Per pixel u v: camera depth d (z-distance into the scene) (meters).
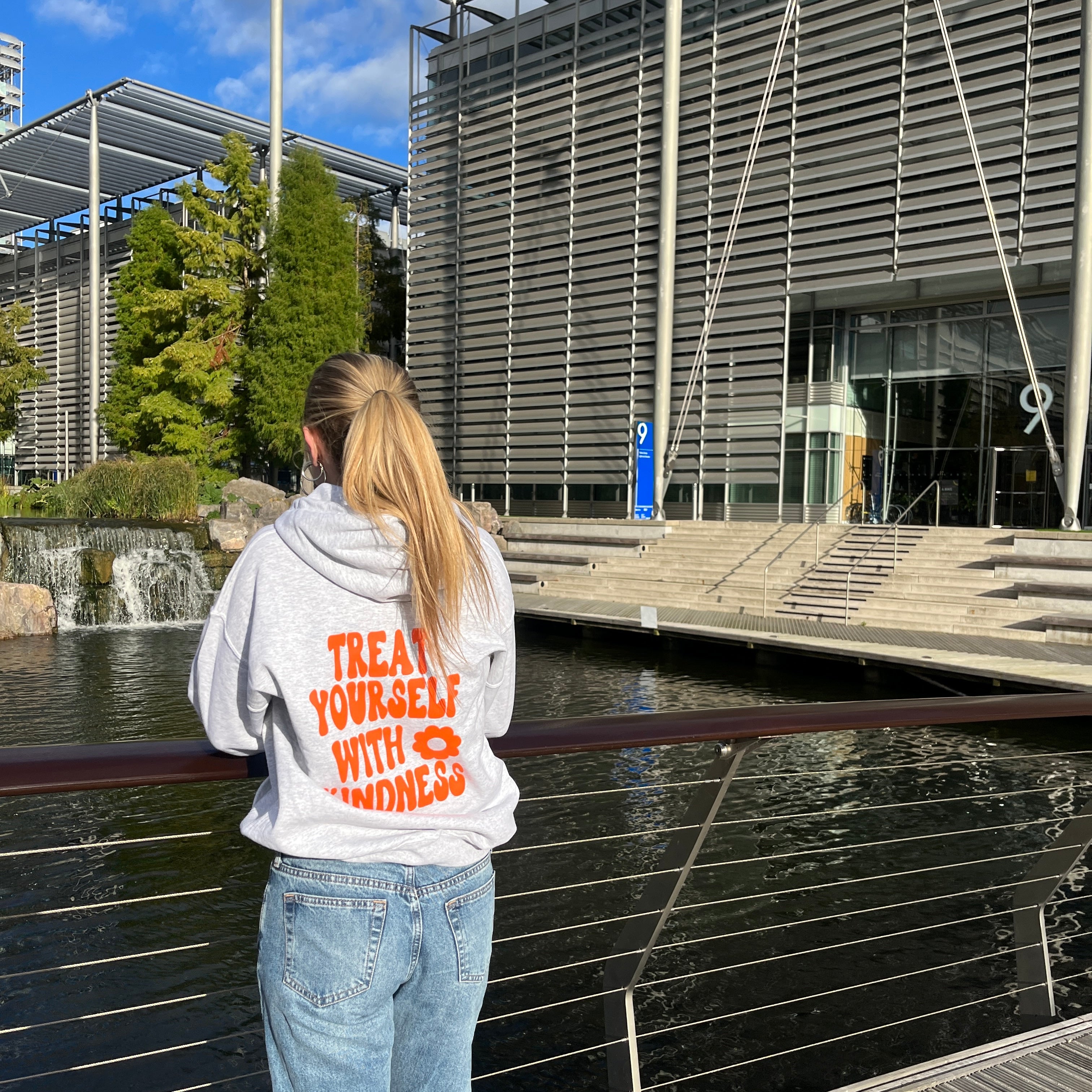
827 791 9.33
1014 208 21.70
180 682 14.27
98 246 38.28
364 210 40.88
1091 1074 2.55
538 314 30.27
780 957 5.93
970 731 11.73
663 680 15.64
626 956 2.24
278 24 32.59
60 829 7.94
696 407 27.20
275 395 31.52
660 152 27.31
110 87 34.78
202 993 5.32
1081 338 20.11
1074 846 2.87
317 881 1.28
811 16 24.45
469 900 1.37
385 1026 1.33
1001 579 18.31
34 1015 5.12
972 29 22.05
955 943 6.18
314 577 1.30
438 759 1.34
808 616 19.56
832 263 24.52
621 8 28.02
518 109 30.45
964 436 25.05
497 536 27.56
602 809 8.48
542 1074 4.63
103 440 41.16
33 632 19.31
